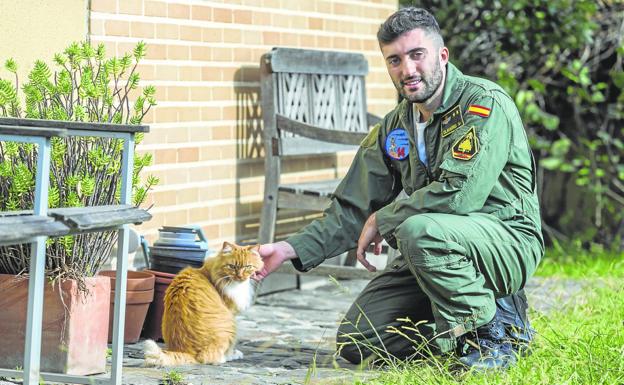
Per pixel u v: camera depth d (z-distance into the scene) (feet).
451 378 14.37
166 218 20.61
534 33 33.17
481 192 14.97
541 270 27.50
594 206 34.65
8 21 17.56
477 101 15.14
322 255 16.51
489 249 14.89
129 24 19.69
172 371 14.89
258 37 23.12
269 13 23.45
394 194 16.81
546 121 32.86
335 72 24.88
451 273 14.62
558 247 31.81
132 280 17.28
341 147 24.76
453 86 15.44
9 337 14.99
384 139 16.52
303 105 23.84
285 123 22.48
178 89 20.83
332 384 14.60
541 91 33.58
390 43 15.15
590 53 34.71
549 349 15.42
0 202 14.80
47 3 18.15
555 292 23.53
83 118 15.31
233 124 22.39
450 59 34.12
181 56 20.90
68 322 14.80
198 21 21.33
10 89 15.35
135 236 18.95
